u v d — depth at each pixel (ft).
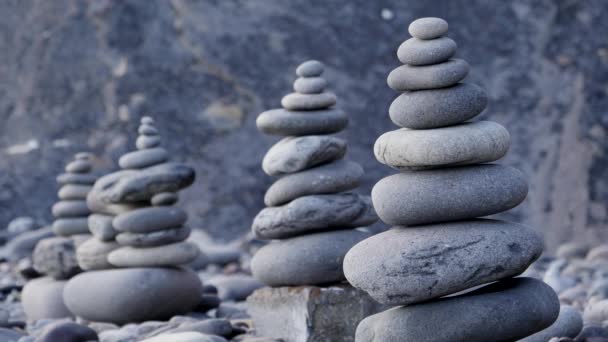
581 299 25.21
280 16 60.64
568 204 58.85
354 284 13.28
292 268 17.15
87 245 22.66
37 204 59.62
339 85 59.57
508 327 12.67
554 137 60.29
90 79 60.80
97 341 17.95
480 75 61.11
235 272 37.42
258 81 59.36
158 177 21.74
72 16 61.87
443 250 12.82
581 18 63.16
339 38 60.64
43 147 60.75
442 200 13.06
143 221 21.40
